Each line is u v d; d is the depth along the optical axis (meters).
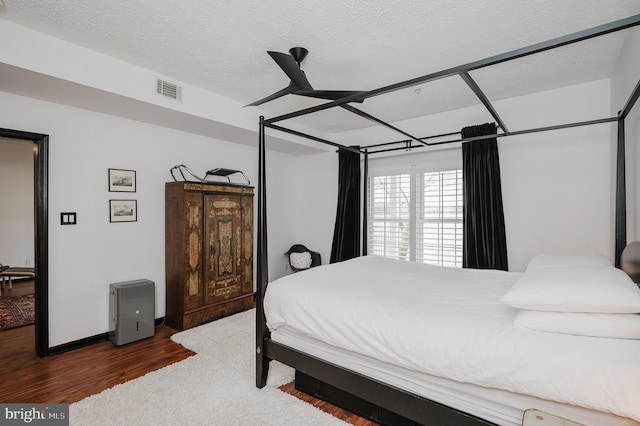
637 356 1.13
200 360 2.62
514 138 3.36
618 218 2.20
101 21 2.03
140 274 3.36
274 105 3.60
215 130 3.65
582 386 1.13
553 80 2.94
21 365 2.54
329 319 1.82
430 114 3.89
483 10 1.91
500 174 3.41
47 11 1.92
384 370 1.65
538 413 1.18
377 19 1.99
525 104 3.29
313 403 2.06
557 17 1.98
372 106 3.61
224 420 1.86
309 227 5.25
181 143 3.70
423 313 1.61
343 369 1.78
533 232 3.28
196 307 3.43
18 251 5.64
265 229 2.27
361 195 4.61
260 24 2.05
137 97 2.65
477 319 1.51
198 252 3.46
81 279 2.93
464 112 3.66
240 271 3.93
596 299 1.27
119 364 2.57
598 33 1.13
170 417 1.88
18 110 2.56
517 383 1.24
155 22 2.04
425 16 1.96
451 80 2.91
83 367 2.52
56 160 2.76
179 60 2.56
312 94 2.29
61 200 2.79
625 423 1.11
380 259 3.18
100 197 3.05
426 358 1.44
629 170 2.25
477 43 2.29
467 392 1.40
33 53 2.12
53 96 2.59
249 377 2.35
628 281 1.39
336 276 2.40
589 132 2.98
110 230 3.12
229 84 3.04
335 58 2.51
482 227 3.40
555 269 1.68
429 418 1.49
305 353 1.98
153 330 3.15
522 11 1.92
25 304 4.17
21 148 5.69
